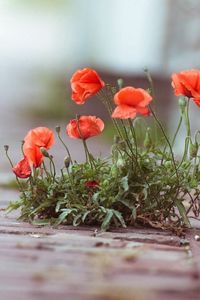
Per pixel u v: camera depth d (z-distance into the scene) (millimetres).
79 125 1771
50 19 16000
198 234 1775
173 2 4922
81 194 1807
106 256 1530
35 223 1800
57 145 4914
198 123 3795
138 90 1654
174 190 1800
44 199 1825
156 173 1800
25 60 14008
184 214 1797
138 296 1324
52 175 1834
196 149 1787
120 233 1733
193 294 1343
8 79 11297
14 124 6559
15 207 1862
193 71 1726
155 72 6008
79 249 1579
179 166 1807
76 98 1718
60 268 1453
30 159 1794
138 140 1950
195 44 4254
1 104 8359
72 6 8852
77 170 1808
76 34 8102
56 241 1641
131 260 1510
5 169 3271
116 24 6656
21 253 1543
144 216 1799
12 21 16531
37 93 9422
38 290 1346
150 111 1678
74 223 1773
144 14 6129
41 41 16344
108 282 1386
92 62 7242
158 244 1658
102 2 7047
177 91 1730
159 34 5699
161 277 1417
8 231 1733
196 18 4289
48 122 6984
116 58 6473
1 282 1380
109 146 4996
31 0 16312
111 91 1858
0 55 14633
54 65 12523
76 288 1354
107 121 6246
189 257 1549
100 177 1807
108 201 1781
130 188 1782
